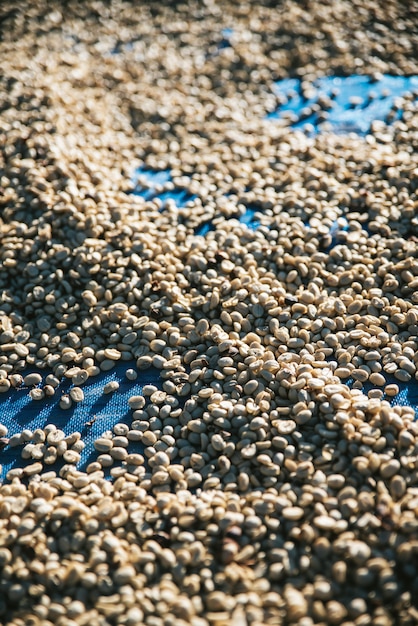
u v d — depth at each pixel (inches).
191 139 115.5
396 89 121.6
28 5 146.7
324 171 105.2
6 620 57.7
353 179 102.2
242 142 113.1
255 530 61.4
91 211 95.0
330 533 60.6
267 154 110.1
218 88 128.1
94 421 76.4
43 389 79.3
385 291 85.7
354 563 58.1
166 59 134.2
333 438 68.7
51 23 142.6
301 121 118.5
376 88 122.6
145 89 127.0
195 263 90.7
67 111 113.0
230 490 66.4
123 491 67.4
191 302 86.3
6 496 67.9
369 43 130.3
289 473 66.6
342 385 73.1
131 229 94.1
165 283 87.2
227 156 110.0
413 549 57.8
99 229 93.7
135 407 77.1
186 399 77.8
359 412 70.2
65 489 68.6
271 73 130.0
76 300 88.7
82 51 135.5
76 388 79.0
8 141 104.9
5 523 64.4
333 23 135.9
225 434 70.7
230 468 68.5
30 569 60.5
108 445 72.9
